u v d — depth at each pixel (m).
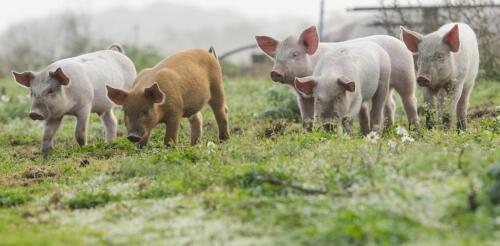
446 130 14.62
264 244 8.16
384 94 15.27
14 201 11.29
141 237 8.82
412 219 8.21
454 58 15.04
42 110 15.02
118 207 10.23
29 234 9.38
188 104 14.20
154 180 11.65
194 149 12.88
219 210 9.59
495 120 14.63
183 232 8.88
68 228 9.50
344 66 14.23
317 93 13.90
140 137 13.38
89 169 12.93
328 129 13.59
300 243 8.05
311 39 15.31
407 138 12.05
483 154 10.98
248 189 10.30
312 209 8.87
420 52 15.01
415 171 10.09
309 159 11.41
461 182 9.24
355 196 9.28
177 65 14.20
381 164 10.65
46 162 14.46
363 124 15.59
